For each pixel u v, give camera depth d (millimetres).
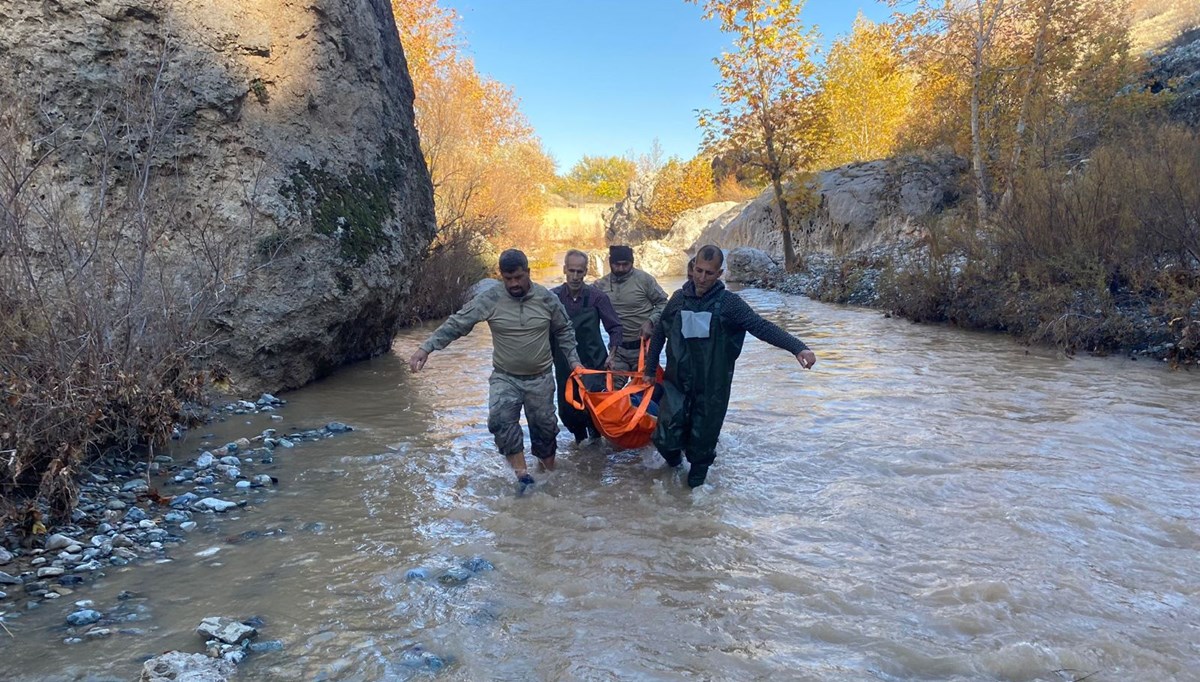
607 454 6441
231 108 8234
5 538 4371
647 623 3525
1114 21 22984
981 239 13930
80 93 7320
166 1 7879
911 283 14680
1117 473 5438
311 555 4320
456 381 9539
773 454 6168
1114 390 8047
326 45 9594
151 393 6023
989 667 3090
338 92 9797
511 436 5434
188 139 7930
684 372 5293
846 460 5941
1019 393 8039
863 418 7188
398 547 4434
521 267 5445
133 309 5988
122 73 7559
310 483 5609
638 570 4098
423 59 25281
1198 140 11461
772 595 3785
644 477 5773
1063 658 3121
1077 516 4660
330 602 3746
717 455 6180
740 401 8016
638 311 6789
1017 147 18188
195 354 7270
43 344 5293
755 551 4312
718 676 3078
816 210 27344
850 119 34781
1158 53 24875
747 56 24906
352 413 7785
